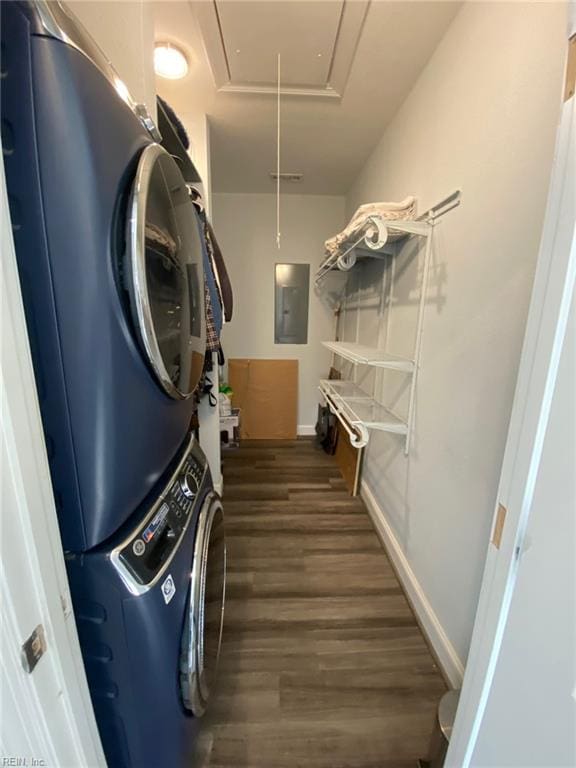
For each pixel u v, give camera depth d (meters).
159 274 0.70
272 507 2.48
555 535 0.56
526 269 0.98
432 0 1.28
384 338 2.21
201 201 1.75
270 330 3.73
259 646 1.46
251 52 1.55
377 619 1.60
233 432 3.54
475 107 1.23
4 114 0.48
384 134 2.26
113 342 0.59
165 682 0.72
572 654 0.52
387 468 2.13
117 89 0.64
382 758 1.10
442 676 1.36
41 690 0.47
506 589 0.68
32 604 0.45
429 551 1.55
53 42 0.48
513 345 1.03
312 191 3.39
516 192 1.02
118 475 0.64
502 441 1.08
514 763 0.64
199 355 1.10
